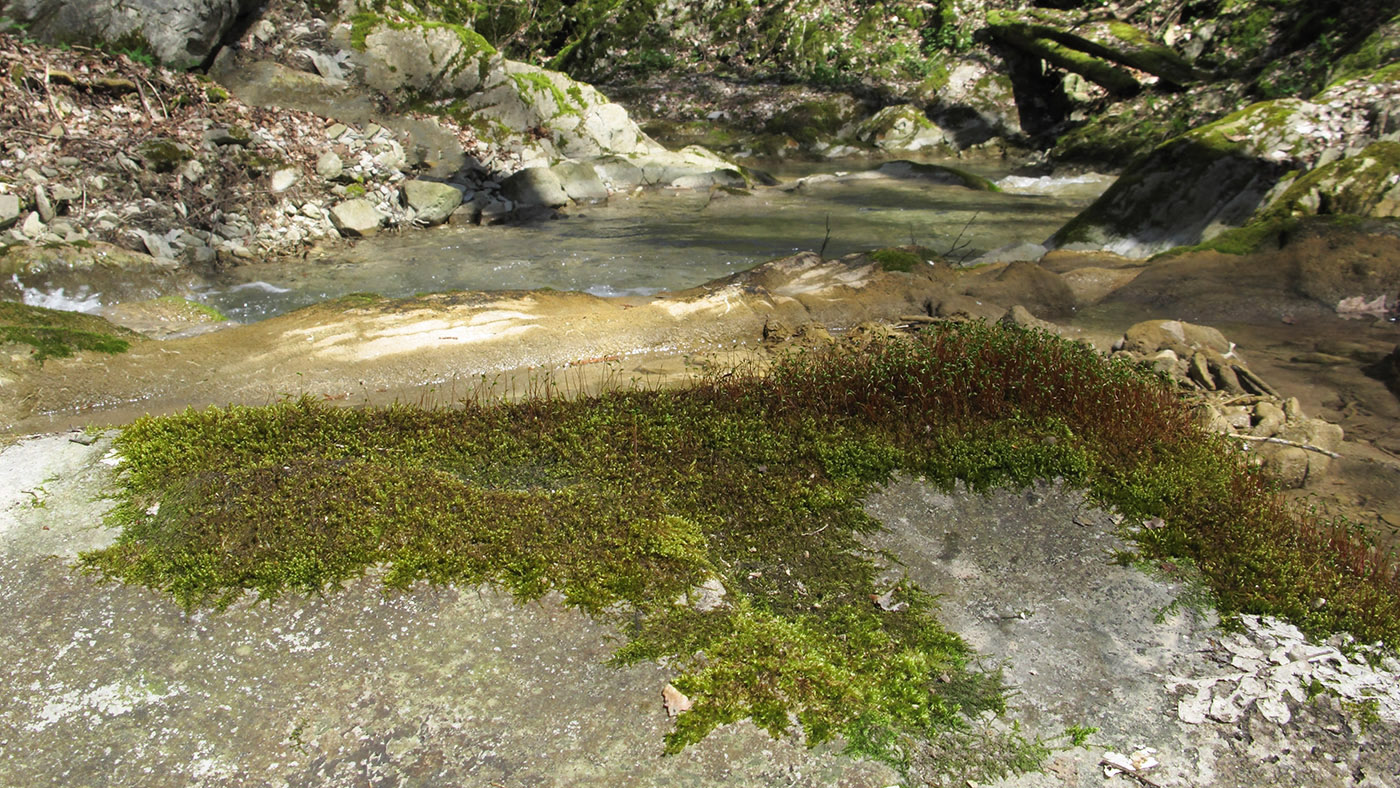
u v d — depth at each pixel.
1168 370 6.03
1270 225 8.86
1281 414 5.33
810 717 3.08
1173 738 3.07
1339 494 4.74
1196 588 3.81
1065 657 3.44
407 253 11.03
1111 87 19.39
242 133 11.77
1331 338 7.07
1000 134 20.81
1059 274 8.60
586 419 4.98
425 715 3.07
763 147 21.39
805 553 3.97
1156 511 4.27
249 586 3.63
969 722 3.11
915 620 3.60
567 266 10.35
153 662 3.29
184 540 3.84
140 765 2.89
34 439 4.74
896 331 7.05
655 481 4.37
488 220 13.08
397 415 5.00
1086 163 17.95
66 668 3.26
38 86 10.89
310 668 3.27
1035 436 4.77
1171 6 19.92
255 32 14.25
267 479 4.16
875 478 4.50
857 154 21.03
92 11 12.07
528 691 3.18
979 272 8.84
